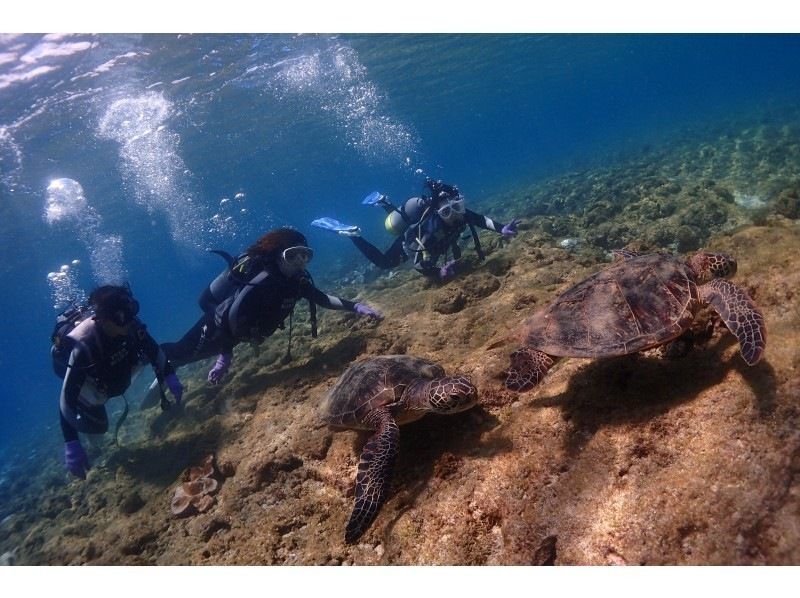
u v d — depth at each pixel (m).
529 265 2.72
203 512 1.95
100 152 7.54
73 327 2.43
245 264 2.61
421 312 2.67
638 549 1.06
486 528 1.29
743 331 1.15
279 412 2.27
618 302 1.31
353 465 1.71
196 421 2.59
